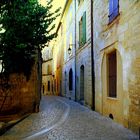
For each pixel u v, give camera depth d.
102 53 11.95
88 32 15.37
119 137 7.16
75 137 7.19
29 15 10.60
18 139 6.98
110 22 10.45
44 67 46.09
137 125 7.60
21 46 10.27
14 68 12.01
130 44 8.29
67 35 25.83
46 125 9.34
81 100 18.53
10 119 10.87
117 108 9.77
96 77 13.29
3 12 9.54
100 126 8.95
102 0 11.90
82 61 17.53
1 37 10.00
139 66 7.54
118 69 9.65
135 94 7.84
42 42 11.88
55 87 37.94
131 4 8.12
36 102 13.48
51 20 11.83
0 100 12.05
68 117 11.40
